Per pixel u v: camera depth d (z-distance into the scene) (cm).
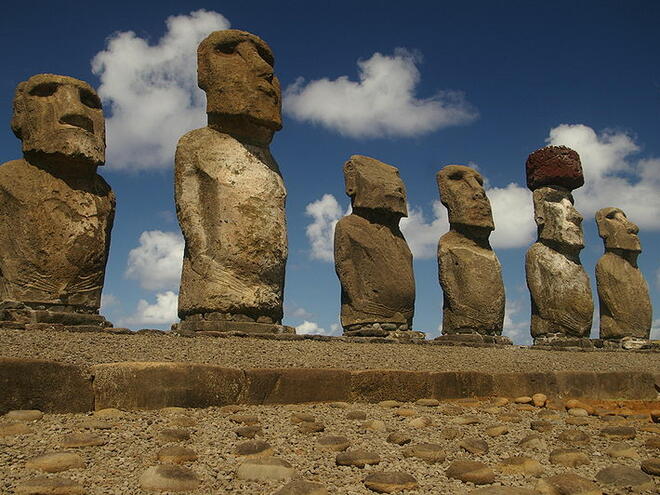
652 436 935
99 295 1283
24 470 625
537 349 1902
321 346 1308
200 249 1337
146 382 877
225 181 1356
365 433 861
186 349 1071
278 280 1386
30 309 1190
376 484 645
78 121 1273
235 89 1400
